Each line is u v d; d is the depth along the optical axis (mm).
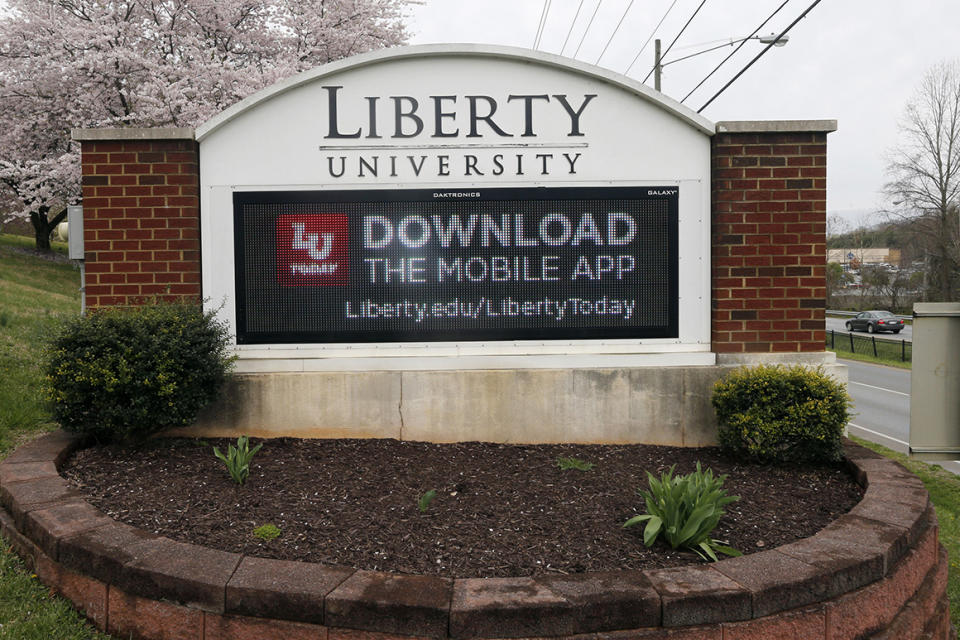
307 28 18797
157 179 5953
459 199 6012
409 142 6070
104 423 5133
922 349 5023
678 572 3316
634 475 5078
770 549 3781
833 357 6078
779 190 6043
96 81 17750
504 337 6023
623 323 6078
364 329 5996
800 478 5098
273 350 5992
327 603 3047
